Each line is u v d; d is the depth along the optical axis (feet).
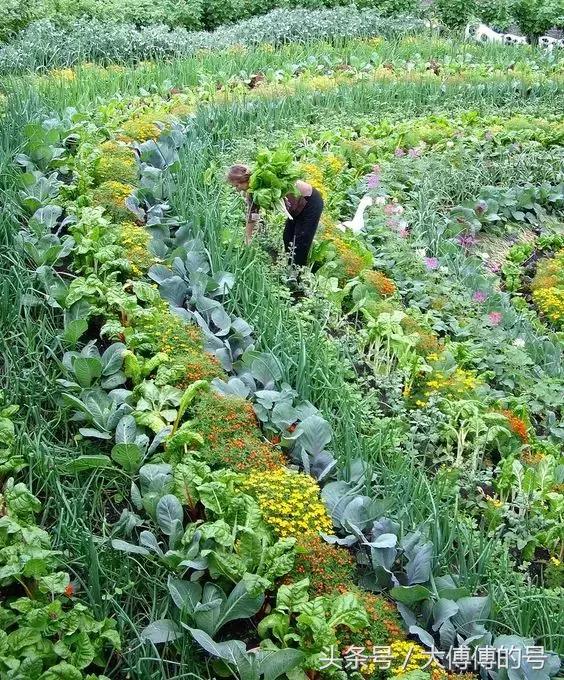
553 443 20.83
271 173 22.15
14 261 19.92
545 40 66.23
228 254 22.72
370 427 18.65
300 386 18.79
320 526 14.87
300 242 24.21
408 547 15.20
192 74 41.98
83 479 15.94
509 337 24.04
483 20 68.64
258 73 45.21
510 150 36.88
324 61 48.42
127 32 49.78
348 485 16.39
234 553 13.92
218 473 15.15
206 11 63.62
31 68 43.01
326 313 22.47
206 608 13.12
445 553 15.61
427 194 31.17
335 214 28.84
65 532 14.32
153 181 25.91
